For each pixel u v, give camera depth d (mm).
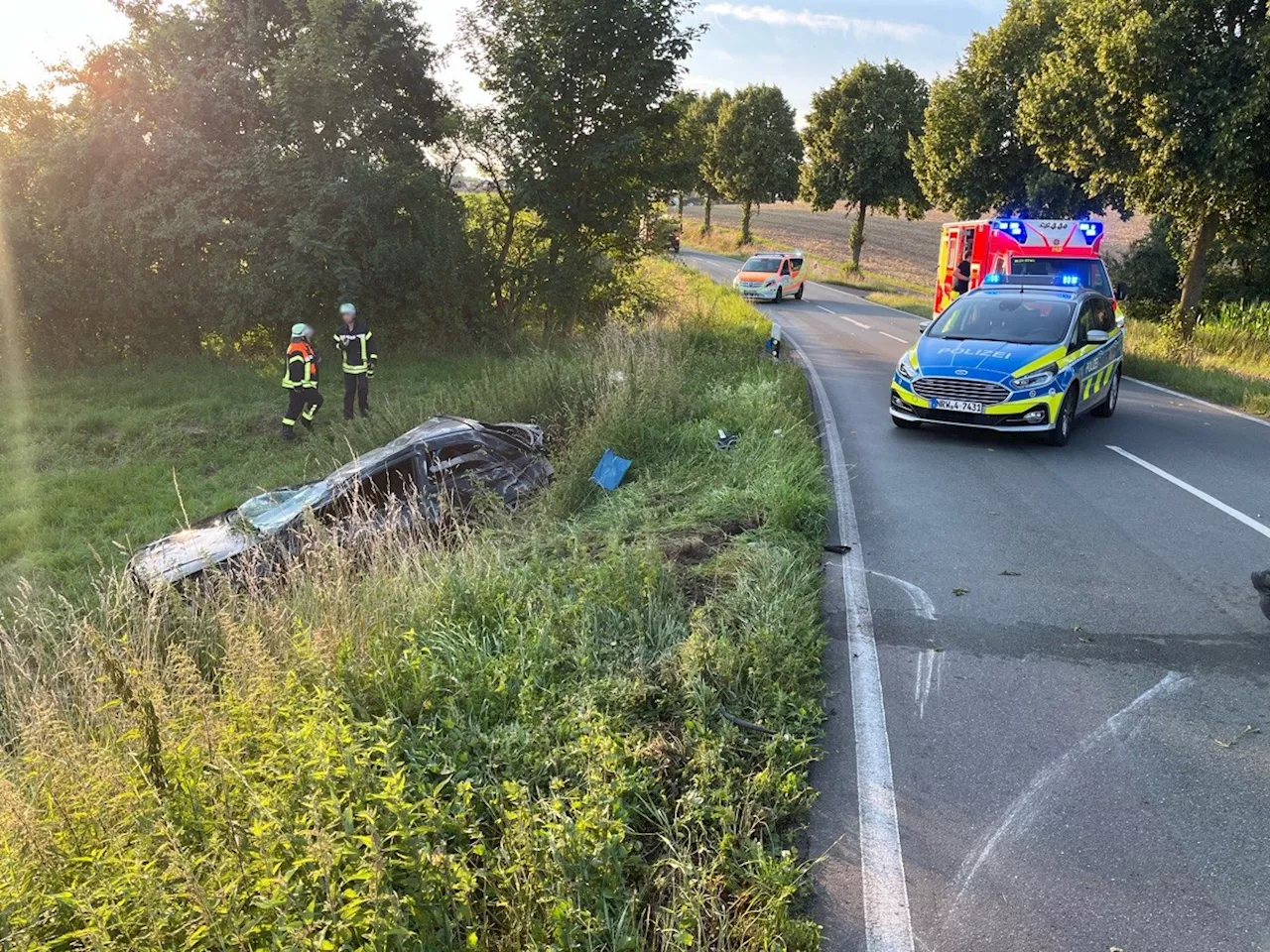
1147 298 27406
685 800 3615
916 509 8188
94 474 11273
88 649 4668
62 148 17406
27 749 3740
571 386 12156
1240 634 5500
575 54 18672
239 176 17594
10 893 2785
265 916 2742
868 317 29281
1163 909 3221
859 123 42844
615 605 5406
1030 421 10406
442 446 8055
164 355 18812
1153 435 11445
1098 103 18406
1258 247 24609
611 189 19547
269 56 18906
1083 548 7074
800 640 5168
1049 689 4836
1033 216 29781
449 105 20297
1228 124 16156
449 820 3234
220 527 7262
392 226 19141
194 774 3463
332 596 5273
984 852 3541
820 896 3309
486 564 5934
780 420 10711
